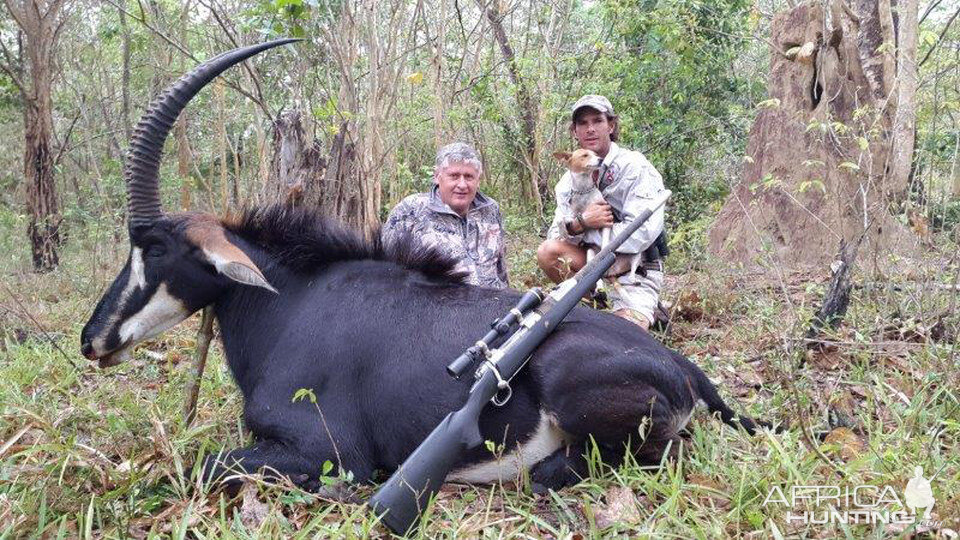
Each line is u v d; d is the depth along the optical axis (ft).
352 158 23.75
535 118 37.86
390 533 10.71
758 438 12.62
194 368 14.05
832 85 26.81
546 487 11.78
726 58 37.96
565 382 11.50
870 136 20.79
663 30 35.45
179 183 42.22
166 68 42.75
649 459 11.99
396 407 11.82
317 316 12.46
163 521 11.24
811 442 11.45
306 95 28.19
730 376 16.22
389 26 27.71
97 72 54.19
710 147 38.27
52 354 19.27
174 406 15.39
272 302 12.94
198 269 13.00
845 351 16.06
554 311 11.71
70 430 14.51
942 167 21.83
